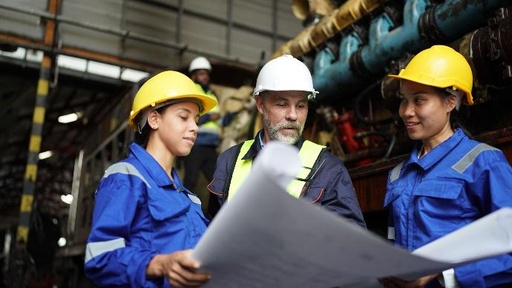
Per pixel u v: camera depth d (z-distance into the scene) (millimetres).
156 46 8172
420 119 1664
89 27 7484
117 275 1199
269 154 794
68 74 7762
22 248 6734
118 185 1329
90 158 8047
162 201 1356
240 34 8938
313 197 1603
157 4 8312
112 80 8086
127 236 1289
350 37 3355
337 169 1670
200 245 949
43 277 7930
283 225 888
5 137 11570
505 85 2232
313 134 3811
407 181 1708
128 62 7895
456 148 1628
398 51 2900
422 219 1563
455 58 1706
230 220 879
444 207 1545
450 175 1561
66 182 15062
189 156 4773
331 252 946
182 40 8383
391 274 1053
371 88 3068
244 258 992
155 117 1478
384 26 3061
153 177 1389
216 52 8656
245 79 5777
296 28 9570
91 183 7562
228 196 1760
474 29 2506
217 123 5000
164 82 1478
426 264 996
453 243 1050
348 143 3324
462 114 2480
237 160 1832
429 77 1644
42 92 7152
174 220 1363
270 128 1716
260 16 9203
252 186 810
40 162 14094
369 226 2838
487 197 1486
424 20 2664
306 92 1712
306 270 1029
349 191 1626
